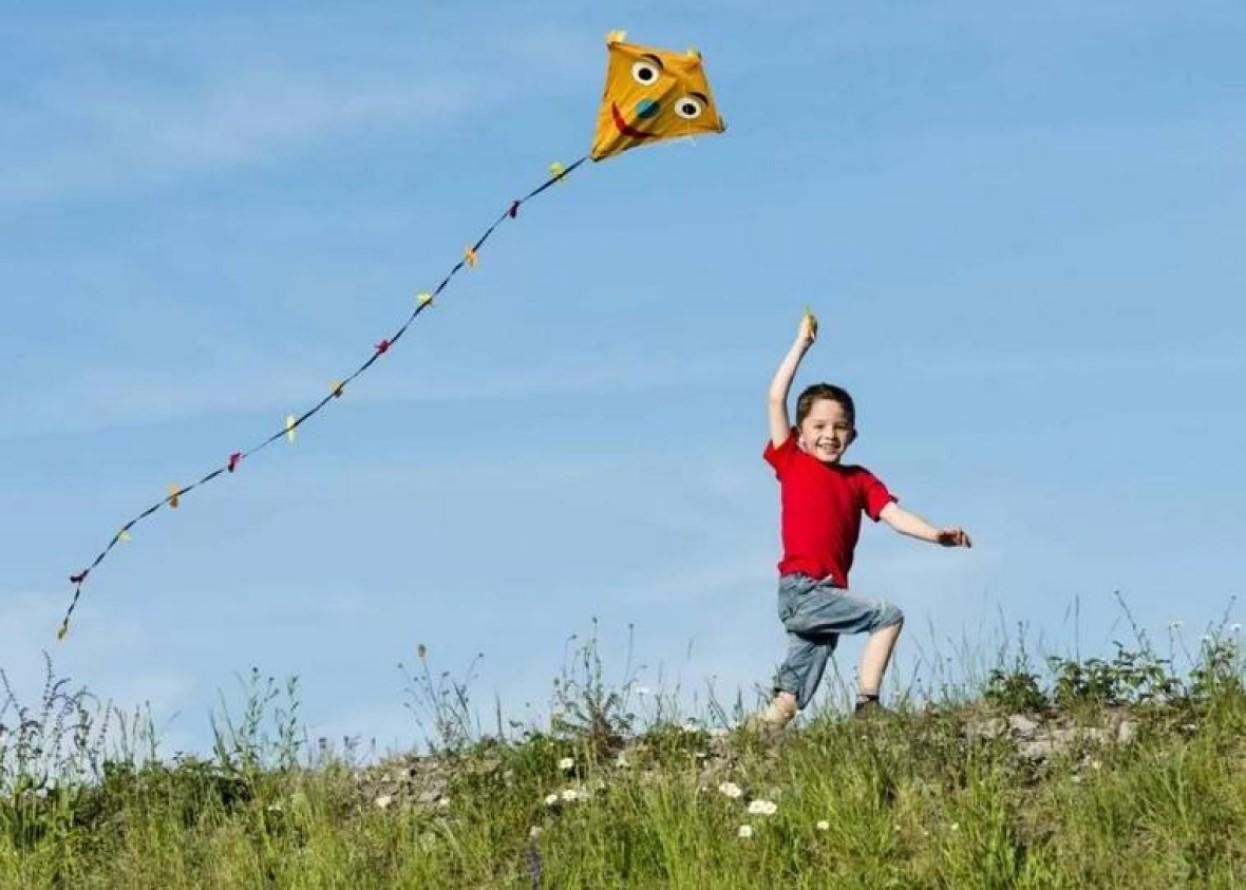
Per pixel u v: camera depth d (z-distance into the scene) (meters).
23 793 10.77
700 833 9.40
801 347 11.27
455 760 10.71
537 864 9.13
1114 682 10.43
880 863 8.99
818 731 10.27
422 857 9.59
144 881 9.91
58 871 10.16
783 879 9.08
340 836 10.05
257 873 9.71
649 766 10.33
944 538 10.85
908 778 9.65
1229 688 10.20
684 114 10.66
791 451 11.29
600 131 10.81
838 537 11.06
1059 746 9.91
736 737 10.52
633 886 9.19
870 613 10.79
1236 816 9.05
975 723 10.23
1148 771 9.32
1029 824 9.22
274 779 10.84
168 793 10.71
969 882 8.70
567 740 10.70
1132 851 8.94
